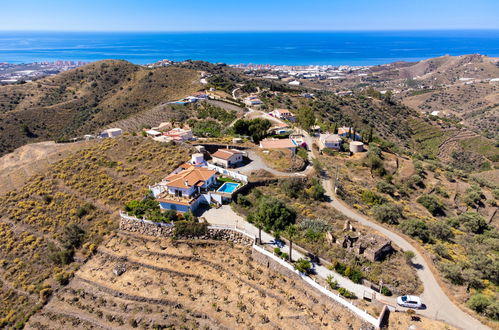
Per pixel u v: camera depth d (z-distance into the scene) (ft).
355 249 175.01
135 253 198.49
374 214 222.69
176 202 217.15
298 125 446.19
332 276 160.45
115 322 163.84
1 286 201.26
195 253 190.90
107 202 244.63
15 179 296.51
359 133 498.28
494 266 172.45
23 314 183.42
